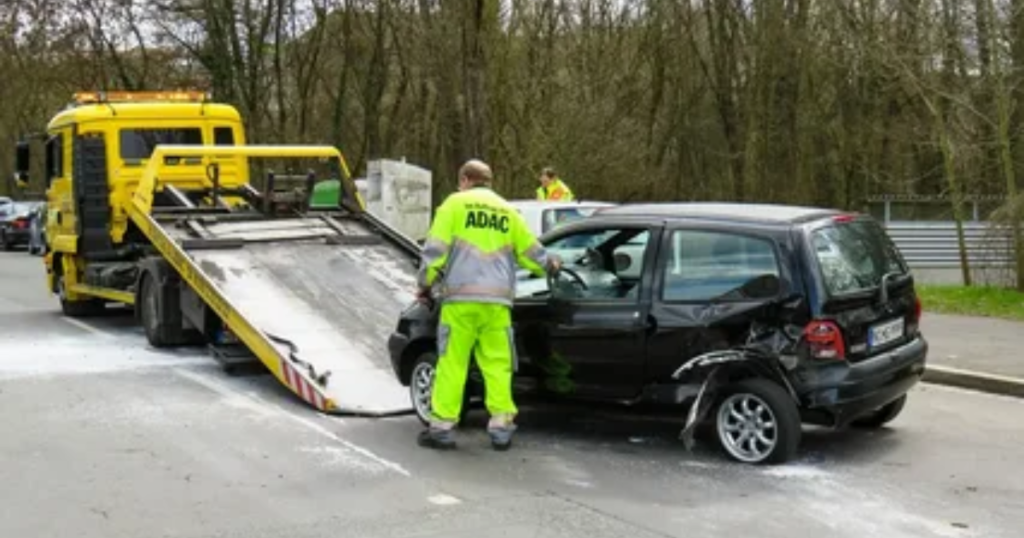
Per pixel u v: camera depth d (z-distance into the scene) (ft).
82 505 20.53
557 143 88.02
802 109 94.02
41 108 142.10
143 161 46.65
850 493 21.34
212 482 22.09
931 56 60.39
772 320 22.90
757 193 96.99
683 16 104.58
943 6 58.70
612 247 25.11
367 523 19.40
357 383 29.68
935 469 23.22
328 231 40.22
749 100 97.91
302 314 33.30
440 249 24.39
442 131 86.17
